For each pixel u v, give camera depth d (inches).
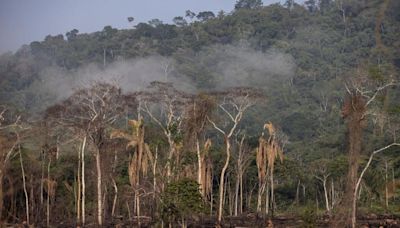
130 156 3718.0
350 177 2815.0
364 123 3132.4
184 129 3526.1
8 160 3503.9
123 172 4345.5
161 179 3184.1
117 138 3796.8
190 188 2795.3
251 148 4753.9
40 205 3703.3
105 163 3555.6
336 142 5447.8
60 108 3540.8
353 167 2815.0
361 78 3550.7
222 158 4372.5
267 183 4035.4
